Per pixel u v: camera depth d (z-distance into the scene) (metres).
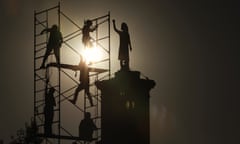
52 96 49.91
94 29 51.16
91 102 50.75
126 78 46.62
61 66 50.16
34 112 50.47
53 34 50.19
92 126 49.88
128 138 46.62
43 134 49.78
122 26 47.62
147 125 47.31
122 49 47.28
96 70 51.06
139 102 47.12
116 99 46.97
